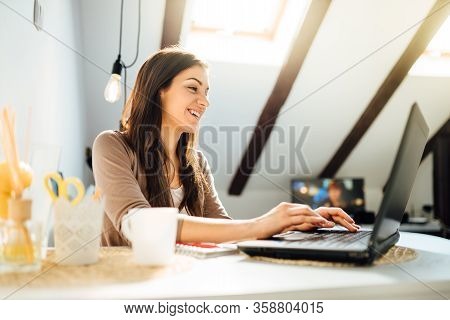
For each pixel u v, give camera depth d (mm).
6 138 653
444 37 3213
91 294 463
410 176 705
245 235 772
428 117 3699
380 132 3801
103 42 2709
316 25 2742
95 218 629
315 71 3107
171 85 1224
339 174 4219
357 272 561
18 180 634
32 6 1396
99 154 1057
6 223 574
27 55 1333
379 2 2662
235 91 3240
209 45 3004
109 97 2029
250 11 2982
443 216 3236
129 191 955
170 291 469
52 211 636
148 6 2541
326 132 3693
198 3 2885
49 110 1655
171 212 618
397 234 816
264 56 3047
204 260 658
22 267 567
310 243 667
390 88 3234
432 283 513
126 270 579
